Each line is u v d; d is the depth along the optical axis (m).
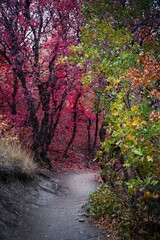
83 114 25.58
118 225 6.23
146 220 5.68
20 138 15.30
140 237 5.66
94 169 23.34
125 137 4.66
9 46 14.62
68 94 16.41
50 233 6.20
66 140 28.33
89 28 6.79
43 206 8.22
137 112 4.53
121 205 6.94
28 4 14.16
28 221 6.67
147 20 8.89
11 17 14.24
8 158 9.26
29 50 14.57
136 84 4.58
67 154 25.09
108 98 6.67
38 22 14.70
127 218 6.15
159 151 4.15
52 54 14.30
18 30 14.64
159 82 4.92
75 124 24.55
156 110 4.44
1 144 9.92
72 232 6.28
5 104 18.47
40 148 15.80
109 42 6.32
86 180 15.56
